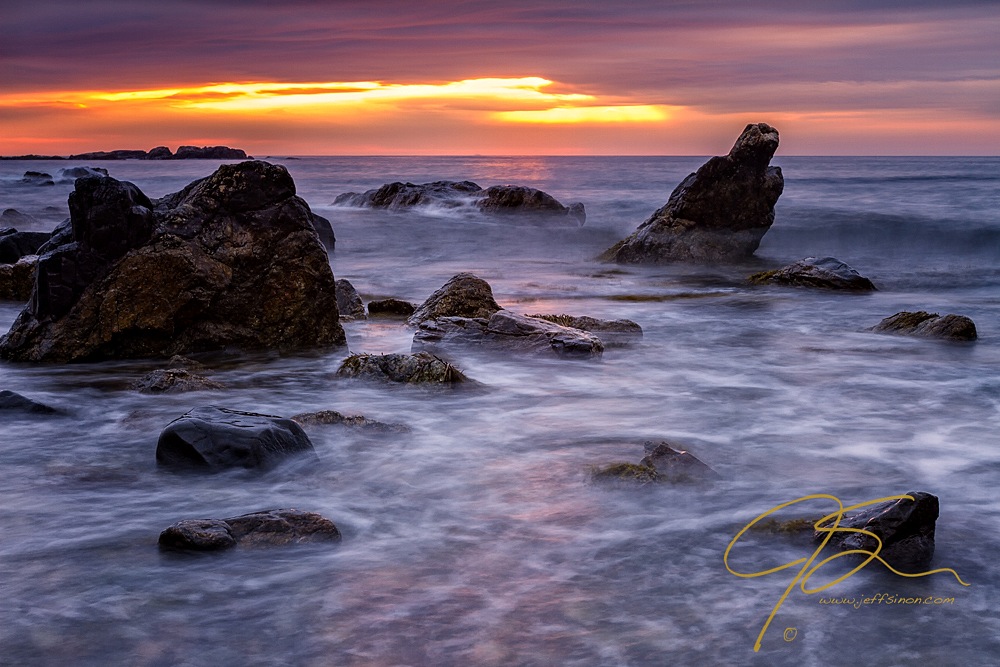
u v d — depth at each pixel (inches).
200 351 506.0
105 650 185.8
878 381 452.4
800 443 342.0
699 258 1017.5
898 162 5546.3
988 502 275.7
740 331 606.5
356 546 239.5
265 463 296.8
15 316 619.2
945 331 568.4
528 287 830.5
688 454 300.4
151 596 209.6
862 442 343.6
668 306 724.7
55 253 487.2
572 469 305.4
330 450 324.5
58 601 207.0
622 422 372.2
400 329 584.7
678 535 247.0
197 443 298.5
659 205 1886.1
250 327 516.7
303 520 244.5
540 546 240.1
